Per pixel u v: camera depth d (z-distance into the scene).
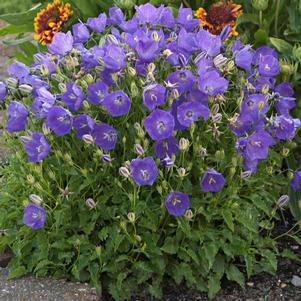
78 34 1.47
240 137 1.37
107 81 1.38
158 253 1.35
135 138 1.35
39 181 1.40
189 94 1.36
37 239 1.38
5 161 1.69
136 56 1.36
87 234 1.36
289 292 1.40
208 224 1.39
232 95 1.46
